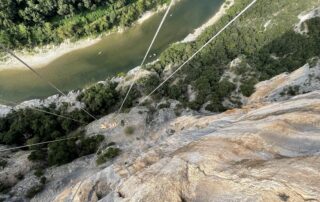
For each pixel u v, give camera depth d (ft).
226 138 45.52
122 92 144.87
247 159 37.93
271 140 40.37
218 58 152.25
